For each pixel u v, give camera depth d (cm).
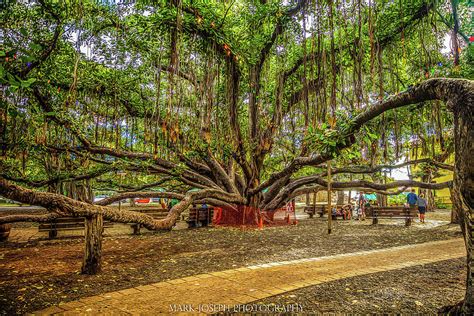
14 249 745
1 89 368
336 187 1352
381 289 423
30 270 540
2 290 427
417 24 777
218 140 970
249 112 1130
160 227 670
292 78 1042
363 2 631
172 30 727
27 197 469
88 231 523
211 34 787
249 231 1098
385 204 2122
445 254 665
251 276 490
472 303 281
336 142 624
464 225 294
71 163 1199
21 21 672
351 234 1020
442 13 735
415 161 1126
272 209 1343
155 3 749
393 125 1088
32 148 902
